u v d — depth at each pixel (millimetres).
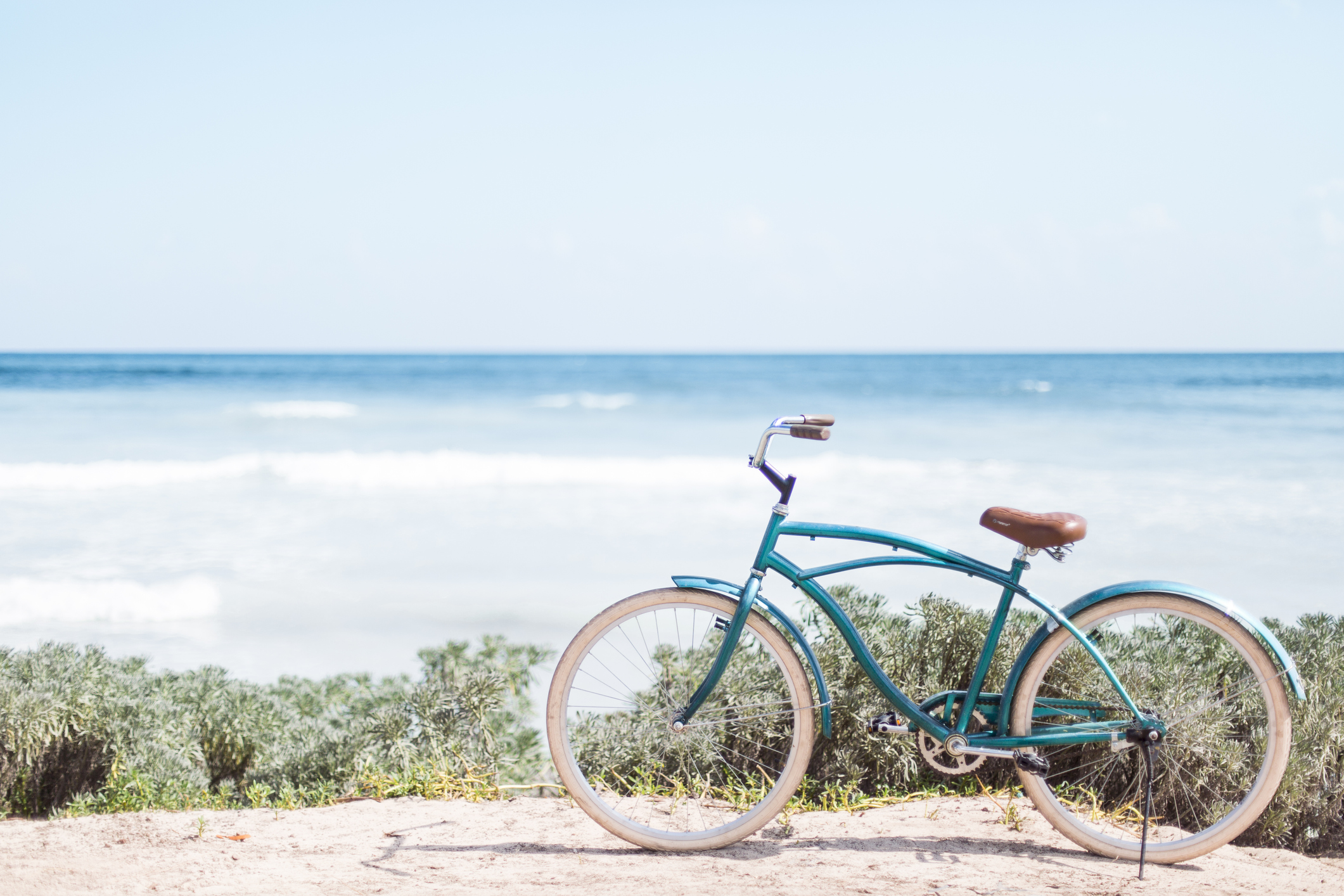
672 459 18656
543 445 22578
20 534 11859
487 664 4871
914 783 3568
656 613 3029
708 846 2918
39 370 55281
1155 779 3248
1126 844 2881
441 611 8508
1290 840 3244
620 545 11125
